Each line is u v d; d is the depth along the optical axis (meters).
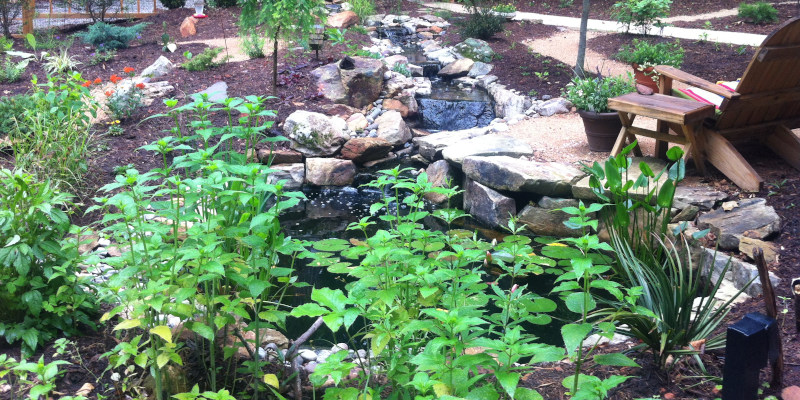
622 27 12.95
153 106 8.55
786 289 4.29
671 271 3.71
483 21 12.98
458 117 9.59
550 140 7.74
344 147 7.88
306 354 4.04
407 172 7.91
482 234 6.50
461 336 2.73
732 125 5.99
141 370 3.47
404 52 12.47
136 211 3.16
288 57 10.48
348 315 2.47
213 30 13.23
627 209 4.38
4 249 3.45
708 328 3.54
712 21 13.68
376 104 9.34
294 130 7.75
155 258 3.06
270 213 3.04
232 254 3.07
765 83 5.74
